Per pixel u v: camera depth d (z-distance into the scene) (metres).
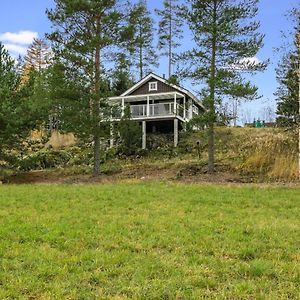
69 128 18.78
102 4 18.44
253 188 12.78
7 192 12.21
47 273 4.94
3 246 6.11
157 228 7.32
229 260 5.47
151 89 29.53
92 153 26.14
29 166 21.75
